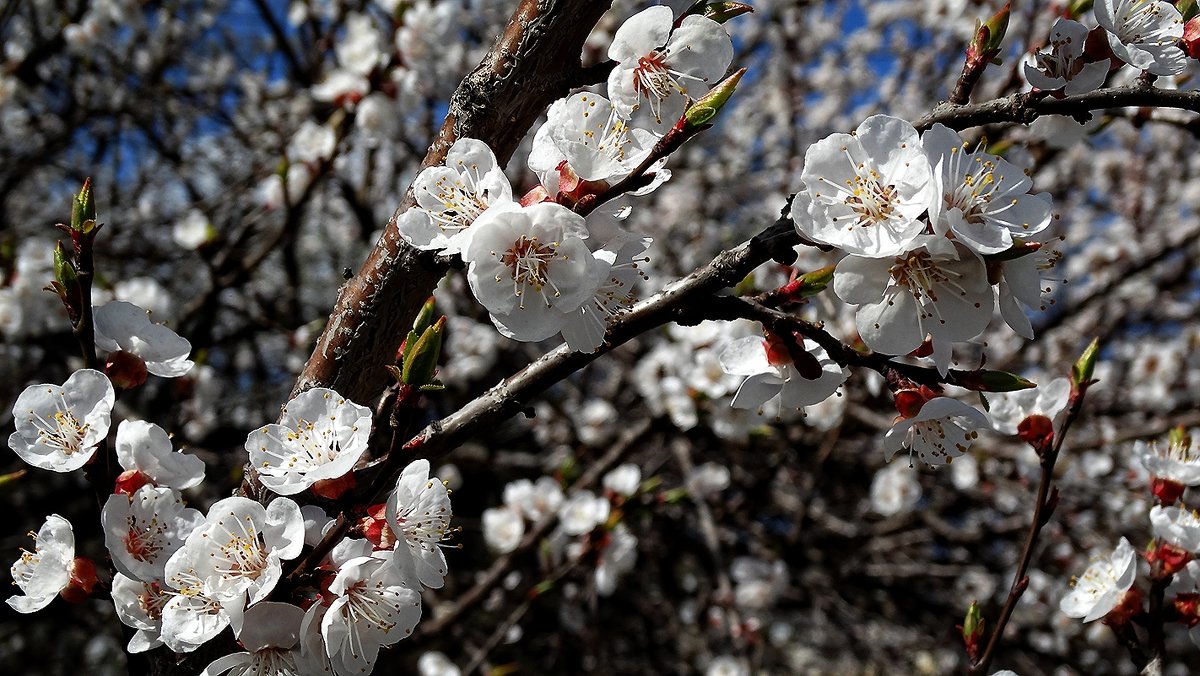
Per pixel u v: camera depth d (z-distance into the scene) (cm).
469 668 418
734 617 493
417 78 432
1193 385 679
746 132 838
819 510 634
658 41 150
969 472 523
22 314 426
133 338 173
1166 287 744
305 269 858
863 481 699
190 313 491
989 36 163
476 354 648
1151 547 224
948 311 144
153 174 796
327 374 172
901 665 741
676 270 739
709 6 160
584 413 595
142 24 621
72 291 165
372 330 170
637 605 706
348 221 769
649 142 147
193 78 812
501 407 166
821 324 152
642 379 468
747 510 643
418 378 143
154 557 155
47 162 680
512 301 138
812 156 142
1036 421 217
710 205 805
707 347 417
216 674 144
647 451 638
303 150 437
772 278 391
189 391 503
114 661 709
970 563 679
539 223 137
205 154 767
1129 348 729
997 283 143
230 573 146
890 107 779
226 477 600
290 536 147
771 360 166
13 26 654
